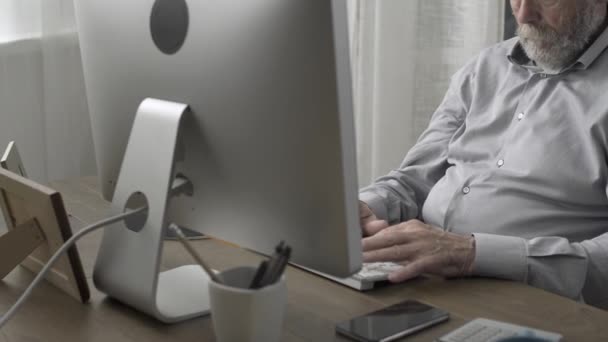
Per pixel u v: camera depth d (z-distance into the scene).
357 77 3.01
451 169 1.84
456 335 0.94
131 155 1.04
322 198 0.87
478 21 3.02
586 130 1.60
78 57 2.56
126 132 1.11
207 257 1.27
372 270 1.18
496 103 1.82
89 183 1.83
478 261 1.23
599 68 1.65
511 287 1.18
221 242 1.35
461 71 1.97
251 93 0.88
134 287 1.01
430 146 1.92
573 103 1.65
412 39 2.97
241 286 0.91
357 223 0.87
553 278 1.30
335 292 1.12
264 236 0.96
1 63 2.50
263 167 0.91
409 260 1.23
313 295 1.11
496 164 1.73
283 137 0.87
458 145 1.85
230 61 0.89
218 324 0.88
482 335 0.94
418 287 1.17
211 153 0.97
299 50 0.82
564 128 1.64
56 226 1.04
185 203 1.05
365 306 1.07
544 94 1.71
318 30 0.80
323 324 1.00
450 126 1.94
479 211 1.70
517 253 1.28
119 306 1.07
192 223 1.07
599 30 1.65
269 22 0.84
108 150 1.16
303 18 0.81
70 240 1.00
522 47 1.80
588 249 1.38
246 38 0.87
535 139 1.67
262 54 0.86
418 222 1.33
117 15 1.05
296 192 0.89
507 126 1.78
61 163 2.62
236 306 0.85
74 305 1.07
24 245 1.10
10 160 1.36
